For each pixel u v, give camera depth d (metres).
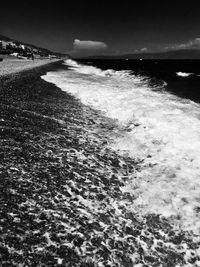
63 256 7.36
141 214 10.50
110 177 12.81
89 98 29.39
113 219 9.74
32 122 17.31
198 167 13.69
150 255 8.58
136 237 9.17
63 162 12.92
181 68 131.62
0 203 8.55
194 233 9.77
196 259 8.81
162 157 15.06
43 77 46.41
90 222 9.12
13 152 12.32
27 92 26.53
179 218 10.43
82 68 99.19
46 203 9.36
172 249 9.03
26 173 10.88
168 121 19.48
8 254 6.80
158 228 9.87
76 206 9.80
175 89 46.75
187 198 11.44
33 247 7.31
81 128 19.06
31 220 8.27
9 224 7.78
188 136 16.89
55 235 7.98
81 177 12.02
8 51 139.50
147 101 26.42
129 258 8.18
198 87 51.59
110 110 24.81
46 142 14.73
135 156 15.59
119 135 18.75
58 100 26.59
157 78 66.06
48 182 10.77
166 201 11.30
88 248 7.95
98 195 11.02
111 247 8.33
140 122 20.28
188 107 25.66
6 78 31.67
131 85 46.41
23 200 9.09
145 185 12.45
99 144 16.67
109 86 40.31
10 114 17.73
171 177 12.97
